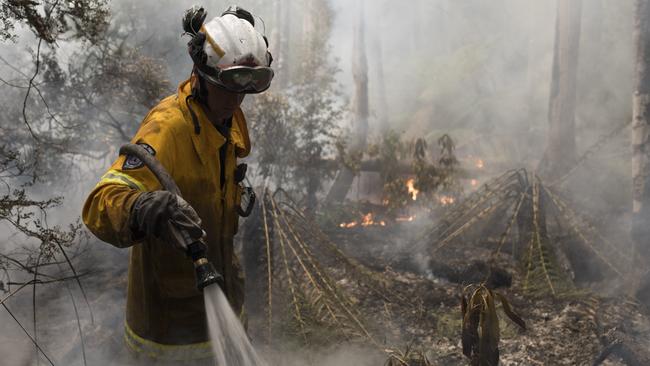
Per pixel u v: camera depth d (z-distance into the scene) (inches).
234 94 81.3
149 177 75.0
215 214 85.0
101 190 72.9
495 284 192.7
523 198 211.8
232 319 70.5
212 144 82.5
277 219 170.9
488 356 102.4
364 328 147.9
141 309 88.7
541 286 184.4
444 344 150.9
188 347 88.4
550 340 153.3
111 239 72.8
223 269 88.4
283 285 157.9
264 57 80.4
